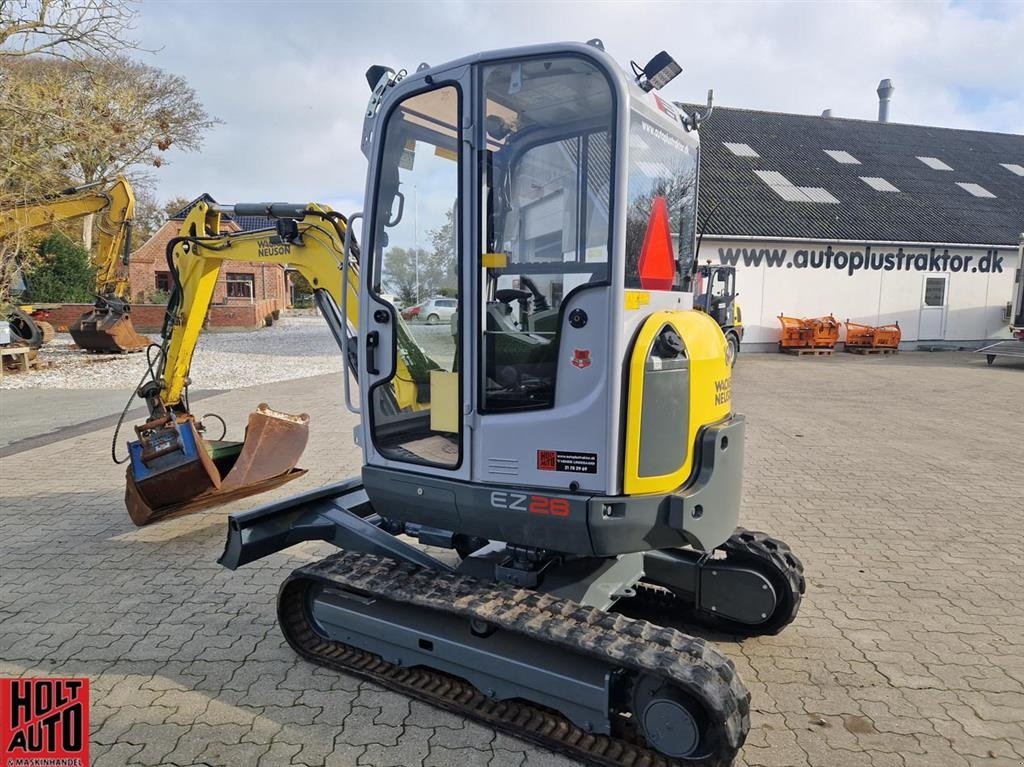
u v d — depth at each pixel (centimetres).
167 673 340
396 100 301
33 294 2530
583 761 273
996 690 328
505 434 285
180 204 4916
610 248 262
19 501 611
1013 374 1527
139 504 475
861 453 783
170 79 2169
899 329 2097
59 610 406
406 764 274
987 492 636
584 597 309
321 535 379
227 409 1027
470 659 295
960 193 2380
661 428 274
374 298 318
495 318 288
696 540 279
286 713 308
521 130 286
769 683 333
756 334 2080
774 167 2356
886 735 295
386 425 326
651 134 293
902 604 414
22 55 1306
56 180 1445
